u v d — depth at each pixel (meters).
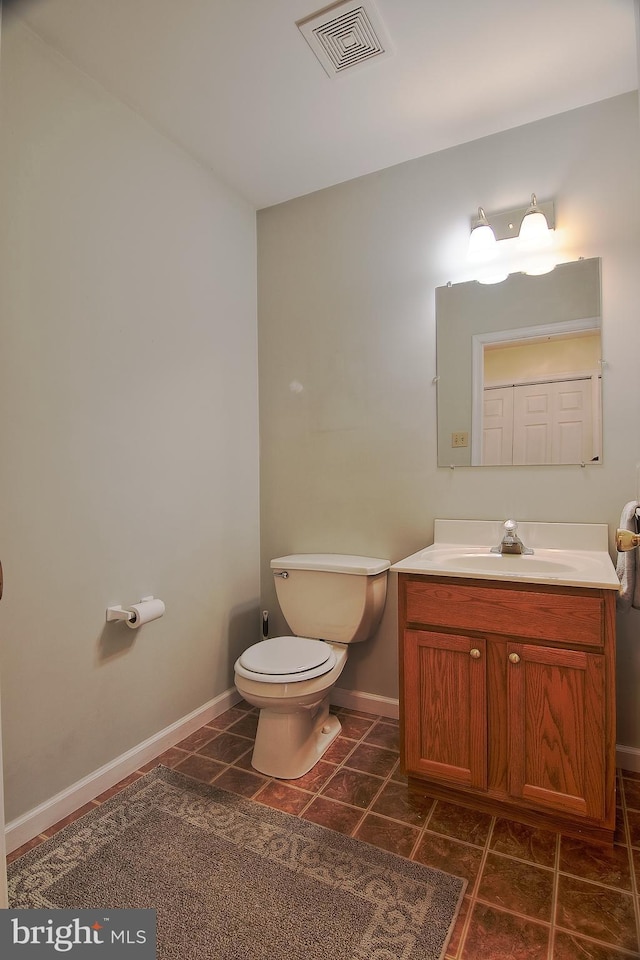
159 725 2.00
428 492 2.20
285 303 2.55
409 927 1.19
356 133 2.05
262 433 2.62
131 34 1.55
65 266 1.65
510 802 1.54
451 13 1.49
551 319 1.97
